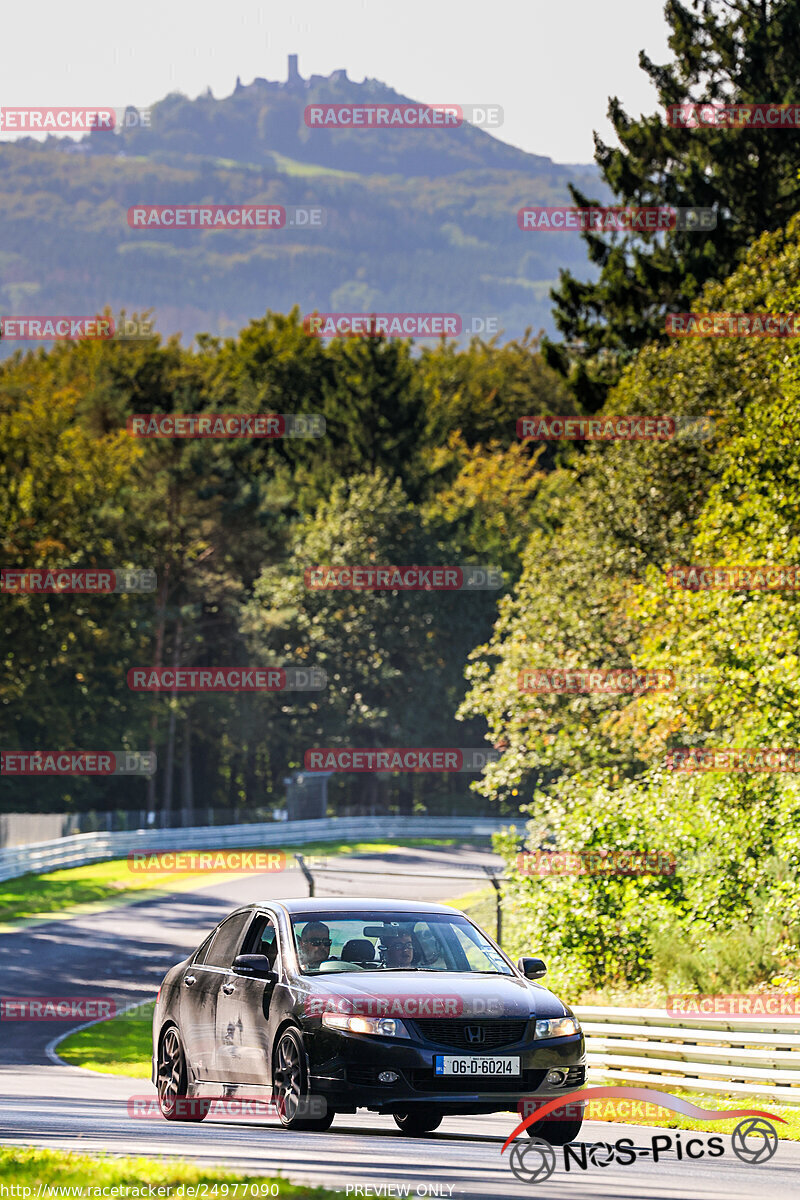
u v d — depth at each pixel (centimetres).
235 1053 3438
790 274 10600
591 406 13738
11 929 13138
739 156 13350
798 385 9038
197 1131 3319
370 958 3409
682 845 7519
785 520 8500
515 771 11206
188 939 12706
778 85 13588
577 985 7431
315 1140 3100
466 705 11575
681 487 11112
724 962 6725
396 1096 3039
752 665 7594
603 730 9994
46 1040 8419
